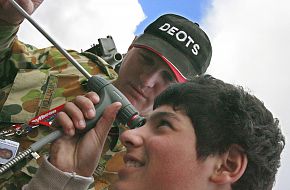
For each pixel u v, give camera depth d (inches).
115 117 41.6
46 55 59.2
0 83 57.1
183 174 34.3
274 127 36.9
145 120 40.6
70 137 42.1
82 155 41.6
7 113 54.3
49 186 40.5
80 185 41.2
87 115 41.1
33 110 54.8
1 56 55.6
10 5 47.8
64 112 41.5
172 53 53.8
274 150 36.4
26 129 51.4
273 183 36.7
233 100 35.8
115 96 42.0
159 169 34.5
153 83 53.1
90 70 59.4
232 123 35.1
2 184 50.8
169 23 56.1
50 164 40.8
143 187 34.7
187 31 55.9
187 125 35.1
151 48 53.4
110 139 55.0
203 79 37.6
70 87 56.8
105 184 55.0
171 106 36.3
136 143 35.6
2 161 49.2
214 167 34.6
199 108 35.3
